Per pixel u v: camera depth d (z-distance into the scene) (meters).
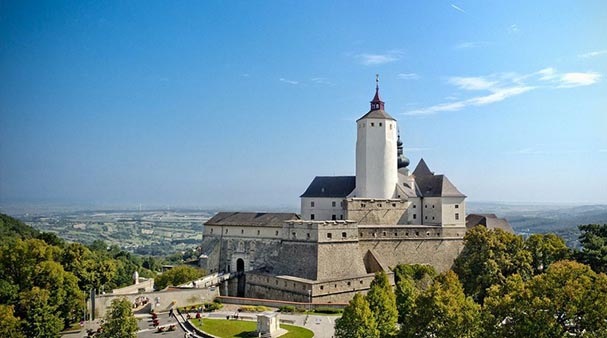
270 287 124.12
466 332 65.12
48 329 87.94
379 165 150.38
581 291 59.16
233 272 145.75
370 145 151.00
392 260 138.12
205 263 158.12
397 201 147.38
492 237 130.88
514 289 68.94
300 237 126.50
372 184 150.25
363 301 74.75
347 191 153.88
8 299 92.19
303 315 102.94
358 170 152.62
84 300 103.19
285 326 93.38
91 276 130.62
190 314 102.81
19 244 108.69
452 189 152.00
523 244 132.50
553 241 132.62
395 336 72.06
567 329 60.38
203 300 115.00
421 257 142.25
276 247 146.62
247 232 154.88
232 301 115.38
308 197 158.00
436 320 66.81
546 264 129.88
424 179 157.75
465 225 152.25
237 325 93.06
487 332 63.25
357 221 140.62
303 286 113.88
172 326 91.88
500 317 64.19
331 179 159.50
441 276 89.38
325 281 115.38
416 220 152.12
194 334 88.06
